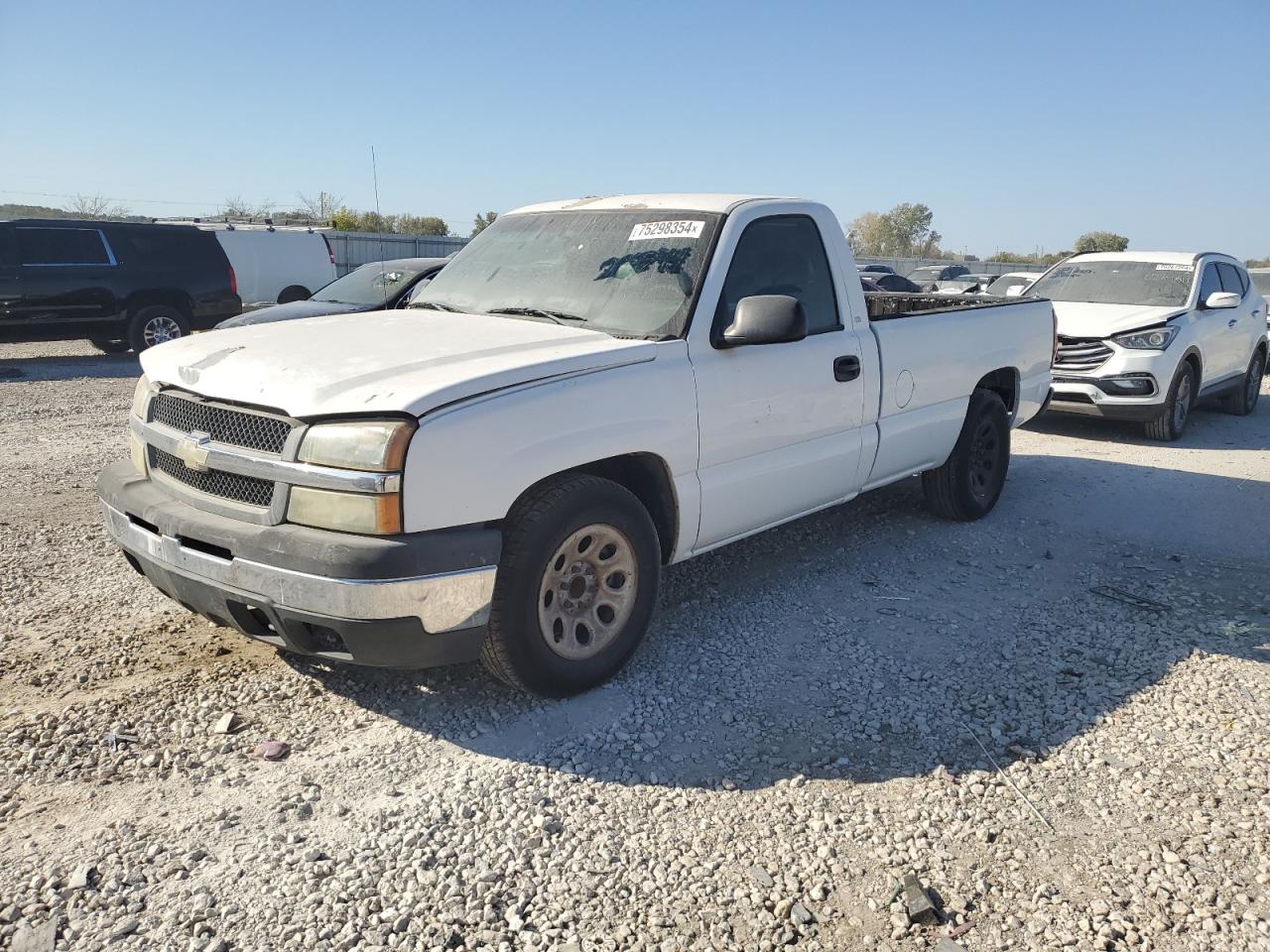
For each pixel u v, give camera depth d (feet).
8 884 8.86
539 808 10.28
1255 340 38.11
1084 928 8.73
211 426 11.91
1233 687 13.30
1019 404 22.13
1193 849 9.83
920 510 22.03
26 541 18.30
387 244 90.99
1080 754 11.60
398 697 12.55
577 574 12.39
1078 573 18.04
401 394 10.71
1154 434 31.78
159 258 50.01
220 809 10.06
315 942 8.30
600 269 15.03
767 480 15.06
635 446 12.73
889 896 9.12
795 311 13.34
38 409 34.12
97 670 13.01
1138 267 35.53
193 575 11.55
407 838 9.70
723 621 15.39
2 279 45.60
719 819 10.22
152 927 8.40
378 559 10.29
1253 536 20.67
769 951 8.42
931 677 13.55
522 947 8.36
